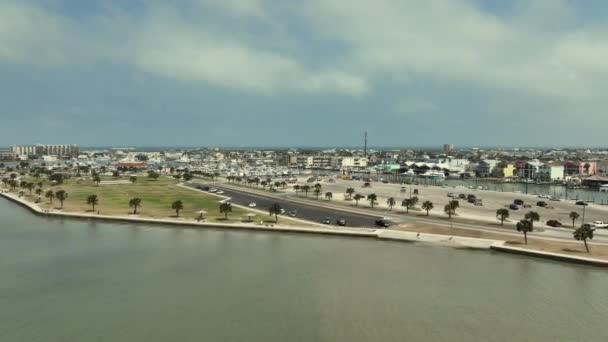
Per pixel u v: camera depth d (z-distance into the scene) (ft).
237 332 213.46
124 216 503.20
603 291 269.23
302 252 359.46
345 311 238.27
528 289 272.31
